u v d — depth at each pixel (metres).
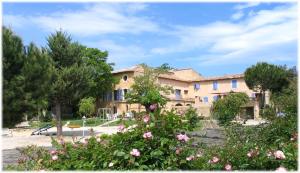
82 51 26.23
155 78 43.28
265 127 8.26
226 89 57.91
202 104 54.53
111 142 4.89
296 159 4.88
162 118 4.87
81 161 5.02
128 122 5.09
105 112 50.75
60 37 24.97
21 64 16.34
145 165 4.57
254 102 47.41
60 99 24.25
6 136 24.11
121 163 4.68
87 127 34.03
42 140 20.67
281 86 51.44
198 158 5.04
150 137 4.67
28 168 5.43
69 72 24.03
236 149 5.57
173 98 55.28
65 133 26.38
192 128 4.96
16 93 15.82
